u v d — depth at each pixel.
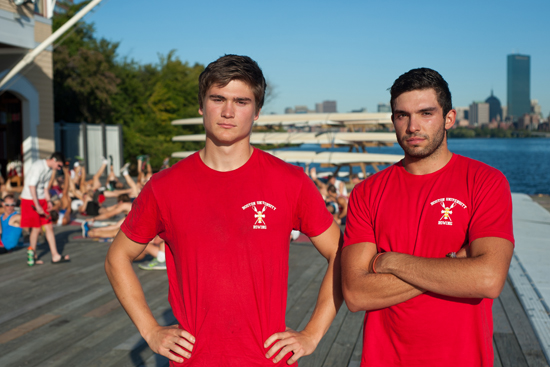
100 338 3.64
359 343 3.46
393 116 1.81
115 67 32.19
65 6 30.34
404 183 1.80
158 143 32.72
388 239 1.78
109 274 1.71
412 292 1.64
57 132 21.23
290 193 1.64
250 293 1.57
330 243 1.80
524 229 7.66
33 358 3.28
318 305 1.80
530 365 3.02
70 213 9.84
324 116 16.59
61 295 4.75
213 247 1.56
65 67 26.61
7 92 14.38
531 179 40.31
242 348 1.56
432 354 1.66
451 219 1.69
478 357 1.66
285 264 1.65
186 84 38.28
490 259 1.55
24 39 13.20
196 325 1.58
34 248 6.03
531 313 3.94
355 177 17.62
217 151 1.60
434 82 1.70
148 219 1.66
